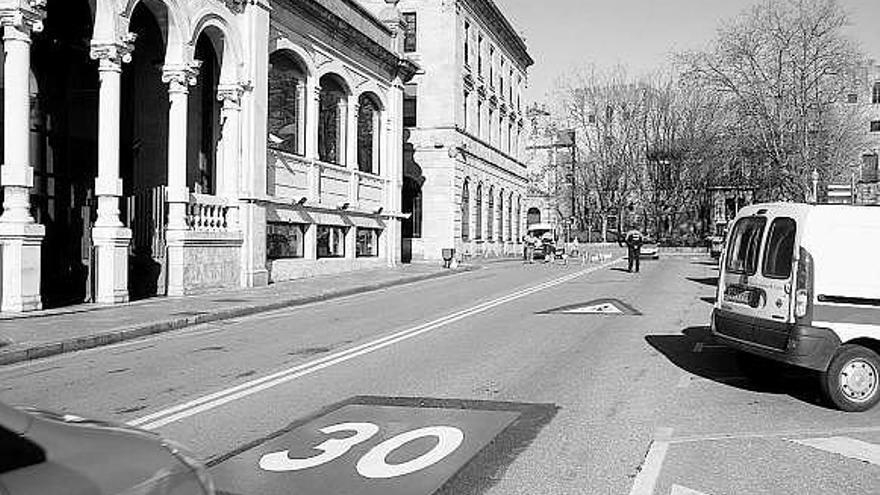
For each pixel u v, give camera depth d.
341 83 30.84
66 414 3.17
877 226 8.62
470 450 6.79
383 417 7.94
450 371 10.51
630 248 35.22
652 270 36.56
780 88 40.44
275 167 25.95
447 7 45.91
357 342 13.34
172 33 20.28
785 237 8.95
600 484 5.92
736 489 5.85
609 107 73.31
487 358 11.58
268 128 25.55
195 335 14.56
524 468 6.29
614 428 7.57
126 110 22.30
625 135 73.25
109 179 18.14
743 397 9.06
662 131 72.06
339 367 10.85
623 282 27.98
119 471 2.68
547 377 10.12
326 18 28.20
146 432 3.16
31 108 18.81
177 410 8.23
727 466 6.41
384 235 34.97
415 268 35.31
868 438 7.35
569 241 66.81
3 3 15.57
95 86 20.58
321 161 29.17
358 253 32.94
